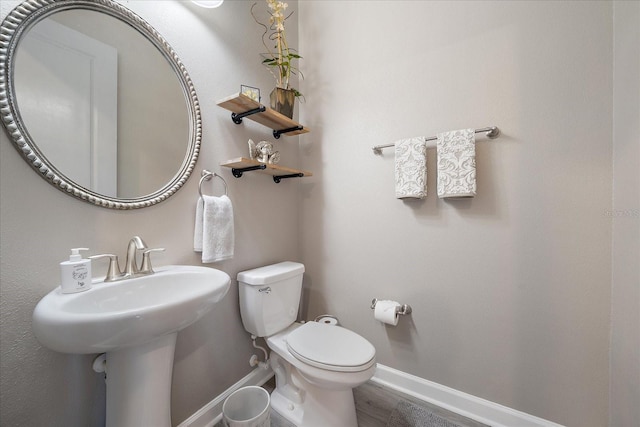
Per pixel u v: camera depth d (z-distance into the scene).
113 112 0.92
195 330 1.16
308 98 1.81
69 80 0.82
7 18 0.71
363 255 1.59
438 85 1.34
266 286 1.29
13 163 0.71
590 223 1.03
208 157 1.23
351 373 1.00
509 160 1.18
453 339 1.32
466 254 1.28
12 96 0.71
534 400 1.14
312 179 1.79
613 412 0.97
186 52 1.15
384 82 1.51
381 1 1.52
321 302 1.76
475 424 1.22
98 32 0.89
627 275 0.90
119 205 0.91
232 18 1.37
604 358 1.01
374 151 1.52
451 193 1.21
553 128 1.09
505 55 1.18
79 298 0.70
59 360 0.79
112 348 0.62
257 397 1.17
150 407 0.80
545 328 1.12
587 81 1.03
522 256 1.16
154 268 1.00
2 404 0.69
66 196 0.81
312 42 1.79
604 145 1.01
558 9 1.08
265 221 1.56
